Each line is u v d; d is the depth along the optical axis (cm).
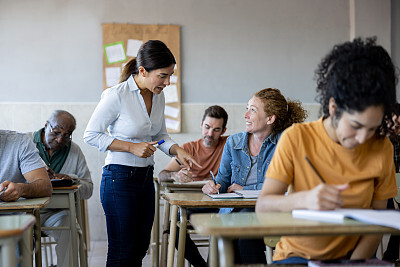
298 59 496
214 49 484
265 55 491
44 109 460
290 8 495
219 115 347
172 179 328
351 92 116
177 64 478
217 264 165
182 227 208
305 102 497
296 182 136
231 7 487
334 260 122
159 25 474
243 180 239
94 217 468
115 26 468
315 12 499
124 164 244
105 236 470
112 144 241
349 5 504
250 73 489
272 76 492
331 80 124
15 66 458
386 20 499
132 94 247
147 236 260
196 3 481
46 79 461
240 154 242
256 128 232
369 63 119
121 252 242
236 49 487
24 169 225
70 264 277
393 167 142
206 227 106
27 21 460
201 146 356
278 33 493
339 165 134
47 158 319
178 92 477
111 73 468
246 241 196
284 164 135
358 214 114
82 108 464
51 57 462
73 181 271
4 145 224
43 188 218
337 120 123
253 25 490
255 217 121
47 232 282
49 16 462
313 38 498
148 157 254
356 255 136
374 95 115
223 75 485
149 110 256
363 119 116
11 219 130
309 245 138
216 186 231
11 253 114
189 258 273
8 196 200
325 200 119
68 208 268
